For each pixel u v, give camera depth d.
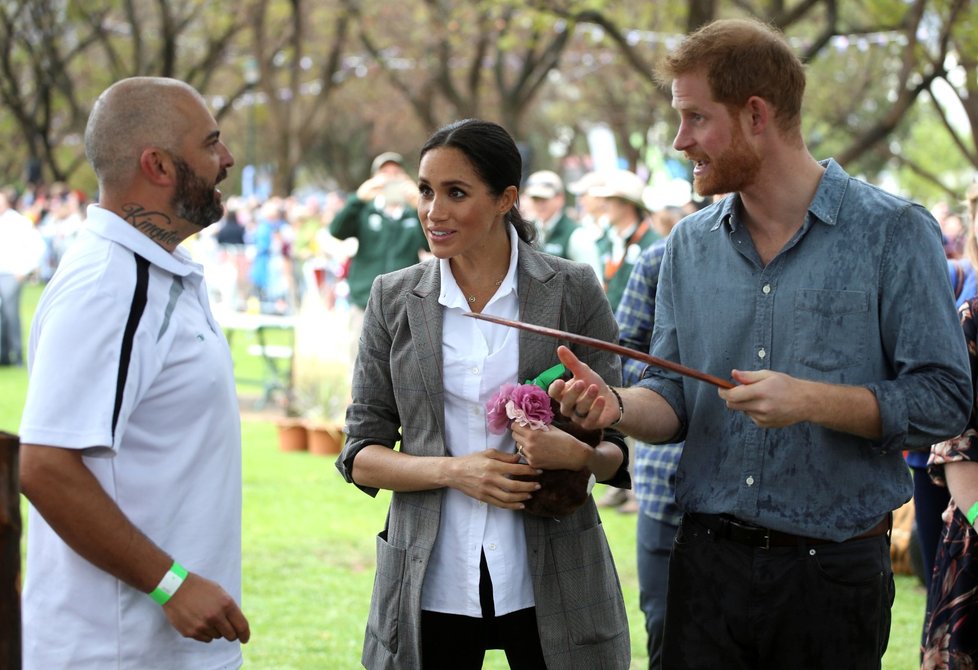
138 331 2.56
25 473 2.45
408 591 3.07
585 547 3.08
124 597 2.61
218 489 2.73
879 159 29.72
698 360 2.99
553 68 24.39
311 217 18.67
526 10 14.67
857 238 2.79
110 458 2.57
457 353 3.06
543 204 9.57
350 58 30.03
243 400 12.97
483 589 3.06
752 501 2.87
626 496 8.02
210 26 30.06
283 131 26.94
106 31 31.95
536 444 2.86
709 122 2.80
